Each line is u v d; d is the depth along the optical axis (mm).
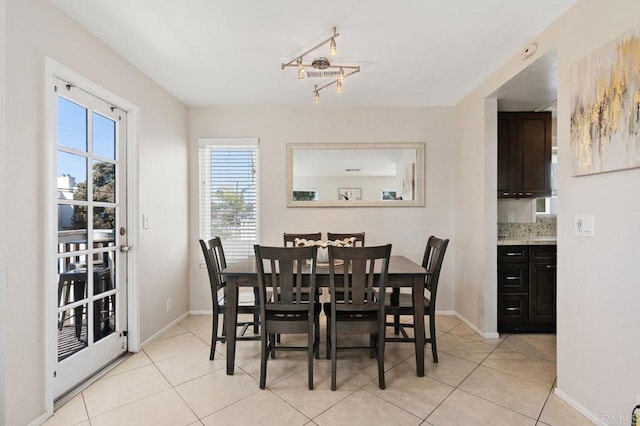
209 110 3648
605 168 1597
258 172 3670
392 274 2238
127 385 2105
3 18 1542
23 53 1644
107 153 2391
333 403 1900
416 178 3650
